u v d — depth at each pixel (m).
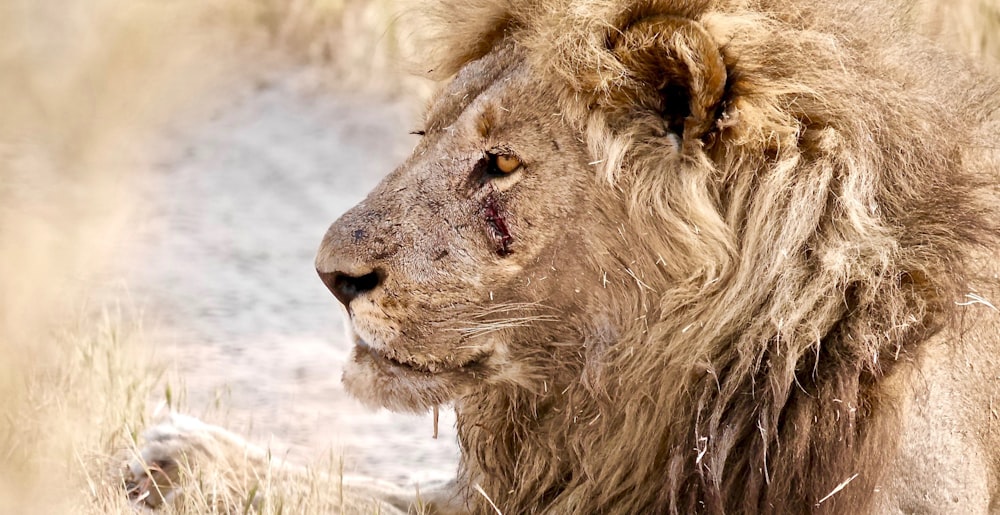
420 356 8.41
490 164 8.40
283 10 26.38
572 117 8.27
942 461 8.52
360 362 8.58
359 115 23.92
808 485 8.05
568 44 8.23
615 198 8.22
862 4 8.57
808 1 8.27
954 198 8.16
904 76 8.44
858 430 8.04
